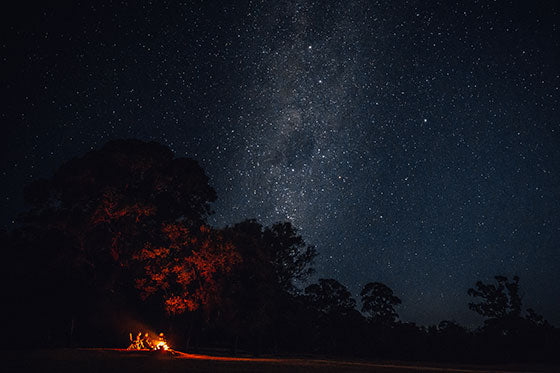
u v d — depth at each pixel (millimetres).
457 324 60000
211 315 37031
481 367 38000
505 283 64875
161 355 23406
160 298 35312
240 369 18312
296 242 52562
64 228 33406
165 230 32844
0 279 33812
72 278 33812
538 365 45062
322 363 25344
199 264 32219
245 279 38156
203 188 37250
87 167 33438
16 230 34781
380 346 58938
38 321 34938
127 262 34406
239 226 48781
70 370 16031
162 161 36062
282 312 49719
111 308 34031
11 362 17562
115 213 33188
